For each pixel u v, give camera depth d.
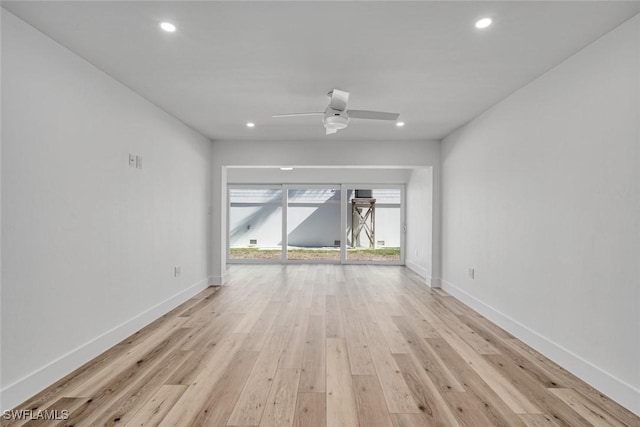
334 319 3.95
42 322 2.35
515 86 3.31
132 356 2.90
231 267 7.73
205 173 5.47
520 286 3.34
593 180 2.44
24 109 2.22
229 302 4.69
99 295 2.95
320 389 2.37
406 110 4.07
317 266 7.90
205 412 2.09
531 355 2.96
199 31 2.36
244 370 2.65
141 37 2.44
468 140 4.55
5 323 2.09
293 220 8.29
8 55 2.11
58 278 2.49
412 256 7.50
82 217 2.74
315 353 2.99
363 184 8.14
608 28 2.28
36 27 2.29
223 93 3.53
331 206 8.26
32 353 2.27
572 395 2.32
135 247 3.51
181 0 2.01
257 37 2.43
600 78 2.39
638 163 2.10
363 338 3.35
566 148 2.71
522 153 3.31
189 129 4.84
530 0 2.00
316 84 3.29
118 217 3.22
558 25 2.25
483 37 2.42
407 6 2.06
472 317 4.04
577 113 2.60
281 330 3.57
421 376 2.57
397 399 2.25
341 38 2.45
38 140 2.32
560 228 2.78
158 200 3.98
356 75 3.08
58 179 2.49
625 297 2.19
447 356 2.93
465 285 4.66
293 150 5.68
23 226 2.21
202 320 3.90
